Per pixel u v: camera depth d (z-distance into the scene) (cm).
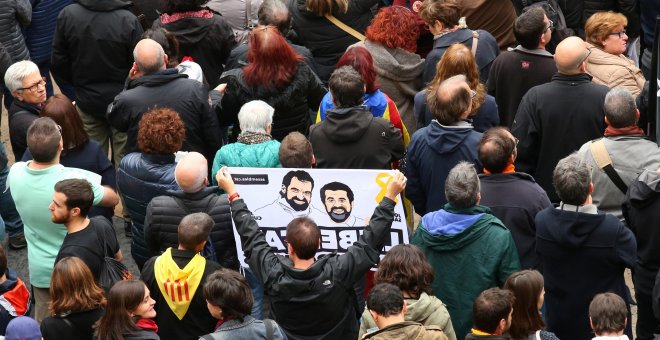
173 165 1172
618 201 1185
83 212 1072
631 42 1852
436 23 1441
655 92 1114
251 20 1630
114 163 1652
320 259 978
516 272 941
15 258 1476
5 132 1931
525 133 1298
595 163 1178
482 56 1450
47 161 1145
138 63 1309
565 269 1047
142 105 1302
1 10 1658
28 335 901
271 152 1177
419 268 923
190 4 1501
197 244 1013
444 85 1151
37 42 1827
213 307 901
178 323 1031
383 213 1007
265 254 1002
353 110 1184
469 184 1008
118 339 927
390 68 1422
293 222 972
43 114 1235
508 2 1664
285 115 1345
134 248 1225
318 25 1570
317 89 1353
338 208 1117
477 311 880
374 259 994
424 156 1171
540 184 1312
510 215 1073
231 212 1049
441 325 912
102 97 1563
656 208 1095
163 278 1014
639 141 1164
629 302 1075
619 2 1773
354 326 1020
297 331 990
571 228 1023
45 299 1181
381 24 1431
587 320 1058
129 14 1540
